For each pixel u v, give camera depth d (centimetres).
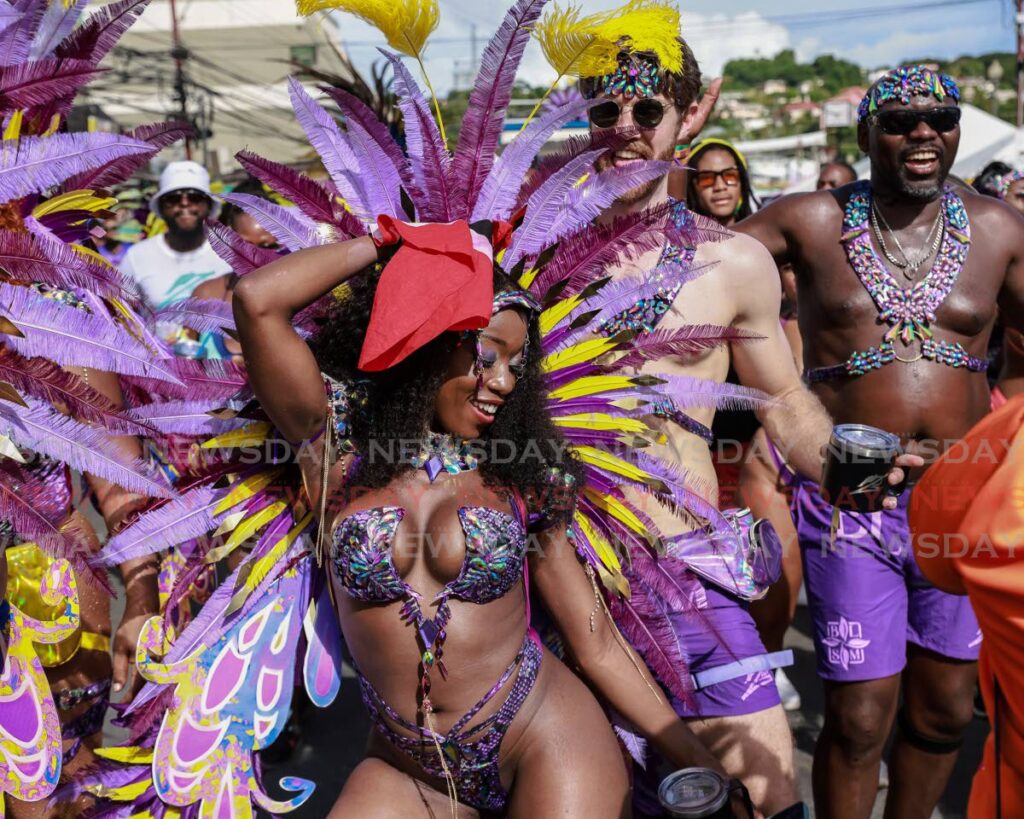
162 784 234
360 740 429
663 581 253
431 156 237
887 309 326
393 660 213
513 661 217
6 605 265
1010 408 174
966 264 325
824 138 2941
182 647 233
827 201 338
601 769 216
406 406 213
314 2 237
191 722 235
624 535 248
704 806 201
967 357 328
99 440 226
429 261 204
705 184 477
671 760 232
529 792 215
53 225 256
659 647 253
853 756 310
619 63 261
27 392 225
